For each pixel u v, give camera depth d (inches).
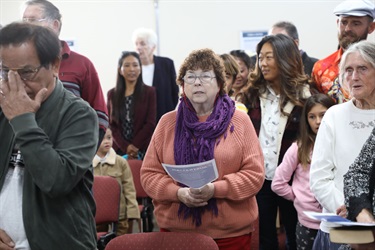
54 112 72.5
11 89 68.6
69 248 71.1
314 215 73.9
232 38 256.4
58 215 71.1
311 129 124.4
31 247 70.6
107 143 162.1
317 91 132.6
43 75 70.4
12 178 72.4
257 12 256.2
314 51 257.3
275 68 131.3
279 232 170.7
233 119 100.1
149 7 253.0
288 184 126.7
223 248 97.7
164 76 213.5
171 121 102.7
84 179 75.3
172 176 91.5
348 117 91.6
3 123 73.7
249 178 97.2
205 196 94.0
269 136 130.9
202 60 100.0
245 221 98.5
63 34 249.6
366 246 74.3
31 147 67.5
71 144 71.4
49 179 67.3
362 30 123.7
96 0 250.4
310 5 256.2
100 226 151.2
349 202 76.5
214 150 97.7
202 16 255.0
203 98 99.0
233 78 138.3
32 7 104.2
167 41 254.5
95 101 115.2
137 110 192.1
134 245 87.0
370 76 86.8
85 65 114.7
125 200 161.9
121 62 192.7
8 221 71.6
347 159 90.4
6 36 69.3
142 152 191.5
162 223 100.7
